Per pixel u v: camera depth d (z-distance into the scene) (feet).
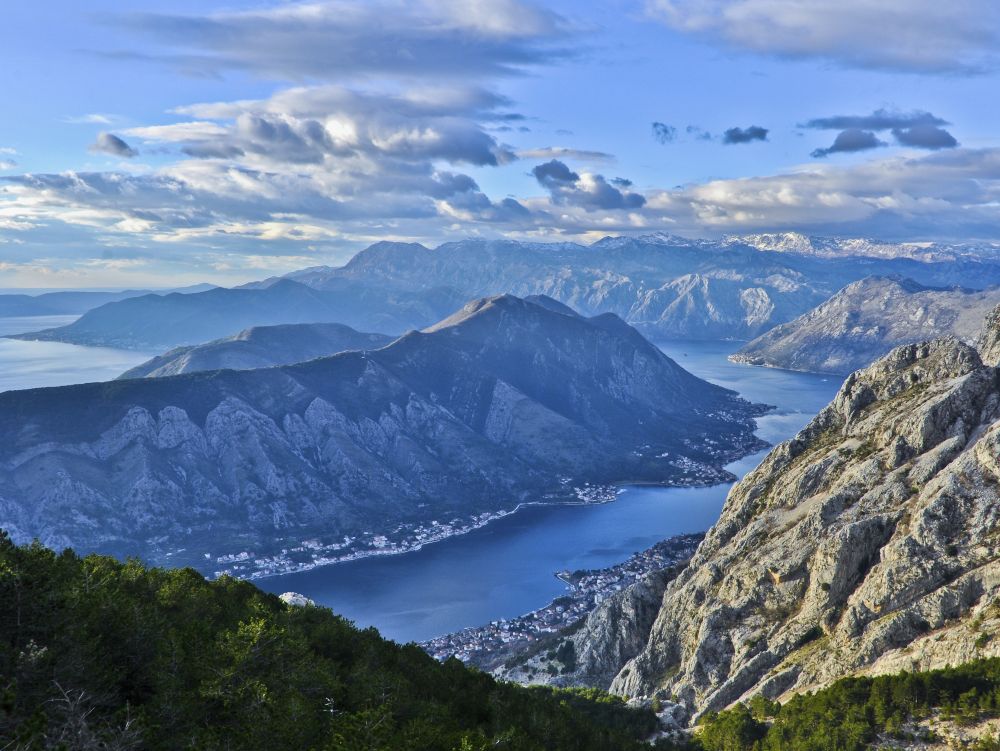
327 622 287.28
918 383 562.66
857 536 444.96
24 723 124.88
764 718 365.61
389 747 169.78
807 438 609.01
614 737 306.35
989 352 622.95
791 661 418.72
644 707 443.32
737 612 480.23
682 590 549.95
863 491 487.61
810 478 542.57
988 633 337.72
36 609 166.61
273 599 311.88
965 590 373.81
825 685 385.50
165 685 169.48
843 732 307.99
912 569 402.31
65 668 153.79
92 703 153.07
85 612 183.21
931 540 407.23
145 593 243.19
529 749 221.05
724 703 426.51
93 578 222.28
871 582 418.10
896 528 438.40
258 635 206.18
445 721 220.43
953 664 338.75
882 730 304.91
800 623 442.09
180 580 262.88
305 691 200.44
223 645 198.18
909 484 465.88
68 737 130.31
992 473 419.33
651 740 385.29
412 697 235.20
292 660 211.41
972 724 288.71
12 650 150.41
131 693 176.04
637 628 614.75
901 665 359.05
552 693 457.27
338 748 164.66
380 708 201.46
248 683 181.47
